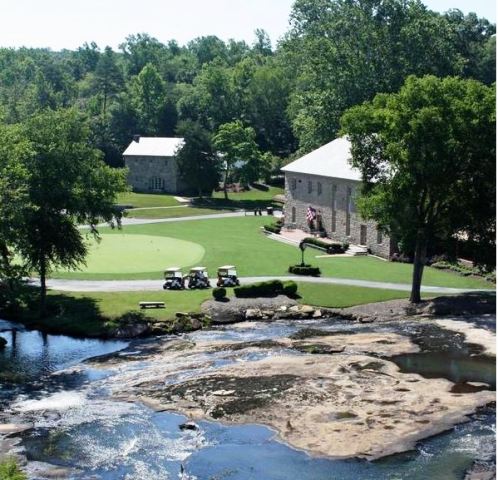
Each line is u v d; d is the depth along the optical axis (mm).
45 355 50406
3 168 51344
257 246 86250
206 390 42188
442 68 111375
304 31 125250
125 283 66625
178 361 48094
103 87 195875
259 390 41875
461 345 50250
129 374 45844
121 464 32969
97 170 58844
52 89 186875
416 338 52000
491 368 45219
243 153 131750
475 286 66875
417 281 60844
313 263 76000
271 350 49906
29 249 55469
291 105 144625
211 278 69250
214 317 57969
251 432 36219
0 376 45781
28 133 56188
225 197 132125
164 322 56094
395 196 59125
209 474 31859
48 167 55812
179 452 34156
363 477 31312
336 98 108625
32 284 66062
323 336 53188
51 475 31875
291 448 34312
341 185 86875
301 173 94875
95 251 82562
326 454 33562
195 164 128000
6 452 34250
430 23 110625
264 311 59312
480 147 57375
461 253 75250
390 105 59438
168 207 122062
